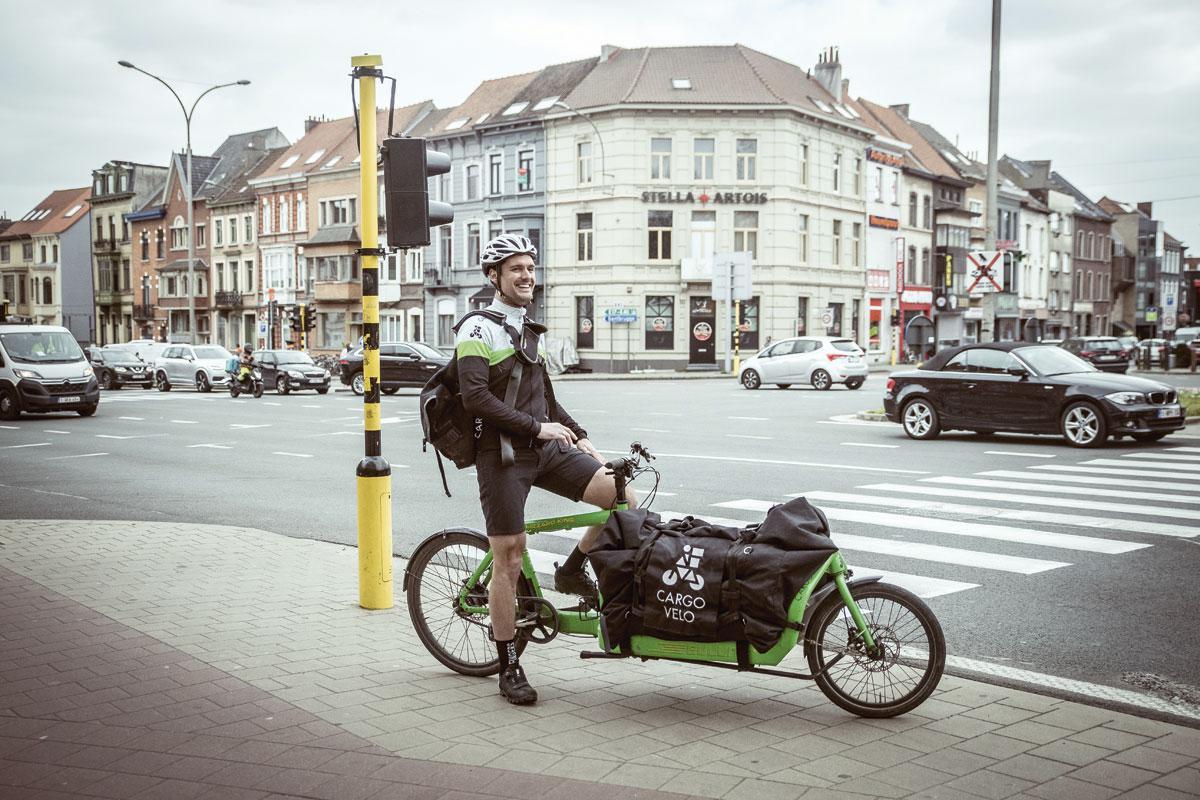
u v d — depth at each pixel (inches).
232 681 185.8
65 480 502.9
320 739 156.8
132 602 245.1
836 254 1918.1
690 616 167.5
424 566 198.1
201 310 2741.1
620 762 147.7
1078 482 449.4
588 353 1806.1
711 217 1761.8
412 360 1253.1
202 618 230.4
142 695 177.6
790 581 164.6
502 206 1919.3
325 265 2314.2
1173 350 1712.6
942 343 2284.7
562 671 195.9
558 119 1806.1
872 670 169.3
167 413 971.3
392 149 235.8
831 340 1259.8
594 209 1781.5
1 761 148.8
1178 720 169.2
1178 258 3897.6
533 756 150.0
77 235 3213.6
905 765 147.2
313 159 2388.0
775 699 178.7
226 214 2645.2
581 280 1804.9
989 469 497.7
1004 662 204.2
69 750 152.7
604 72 1834.4
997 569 284.7
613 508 181.3
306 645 209.8
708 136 1748.3
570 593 184.2
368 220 237.8
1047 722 166.1
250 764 146.9
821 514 172.6
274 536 335.6
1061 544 317.7
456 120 2041.1
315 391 1369.3
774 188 1756.9
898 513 373.4
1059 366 613.0
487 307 178.2
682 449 595.2
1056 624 231.8
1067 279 2952.8
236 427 808.9
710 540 170.7
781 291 1771.7
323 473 526.9
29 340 931.3
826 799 134.9
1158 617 237.0
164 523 360.5
